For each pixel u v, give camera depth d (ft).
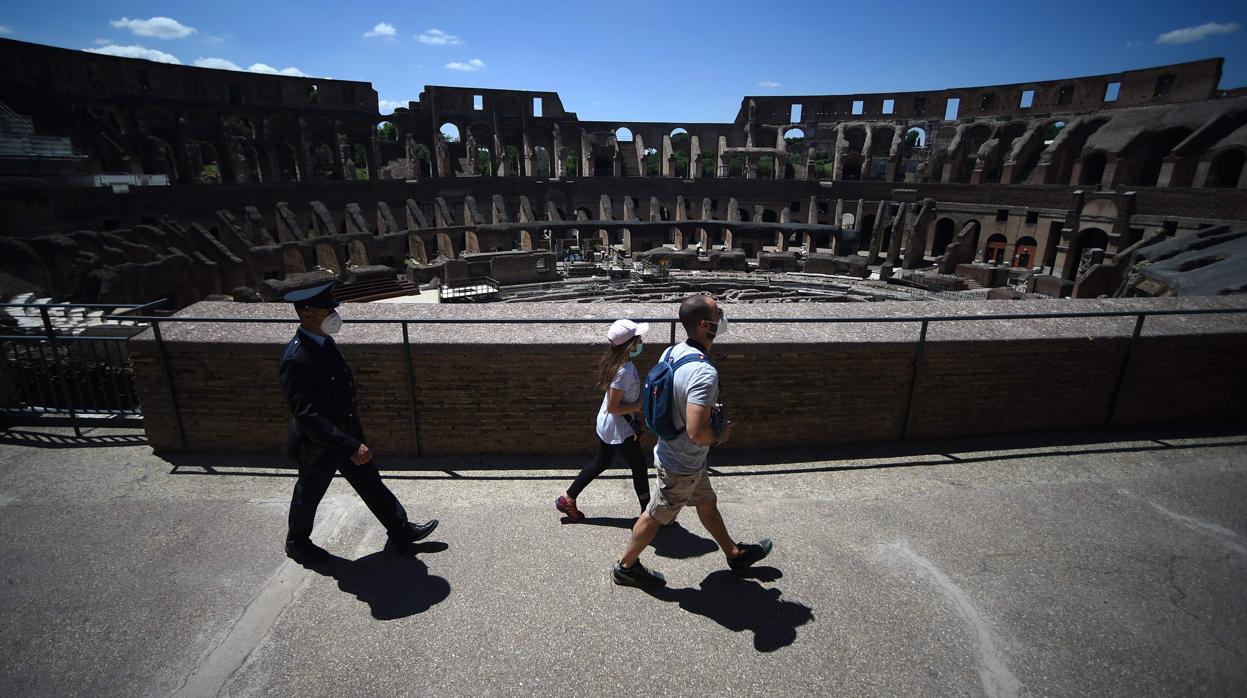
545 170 281.33
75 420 23.24
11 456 21.48
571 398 21.49
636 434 17.28
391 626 13.64
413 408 21.35
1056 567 15.71
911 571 15.56
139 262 97.30
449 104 198.70
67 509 18.10
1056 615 14.05
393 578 15.23
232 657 12.76
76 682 12.09
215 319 21.45
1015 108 190.29
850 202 190.19
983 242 173.06
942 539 16.90
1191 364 23.77
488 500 18.95
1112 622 13.83
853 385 22.38
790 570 15.60
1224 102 140.97
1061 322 23.89
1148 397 24.03
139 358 20.84
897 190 179.93
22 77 126.31
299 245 131.95
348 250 157.58
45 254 85.87
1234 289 61.87
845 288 135.03
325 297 14.69
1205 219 125.08
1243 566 15.79
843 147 205.77
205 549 16.28
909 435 23.17
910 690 12.05
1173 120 146.82
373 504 15.57
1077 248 154.10
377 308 26.04
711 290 136.56
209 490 19.27
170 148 156.76
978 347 22.36
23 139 98.58
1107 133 157.38
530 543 16.67
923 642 13.25
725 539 15.11
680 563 15.97
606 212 192.54
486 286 136.26
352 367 21.02
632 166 224.53
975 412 23.27
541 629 13.57
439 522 17.63
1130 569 15.65
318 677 12.26
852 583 15.11
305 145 171.01
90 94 136.98
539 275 143.23
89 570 15.34
